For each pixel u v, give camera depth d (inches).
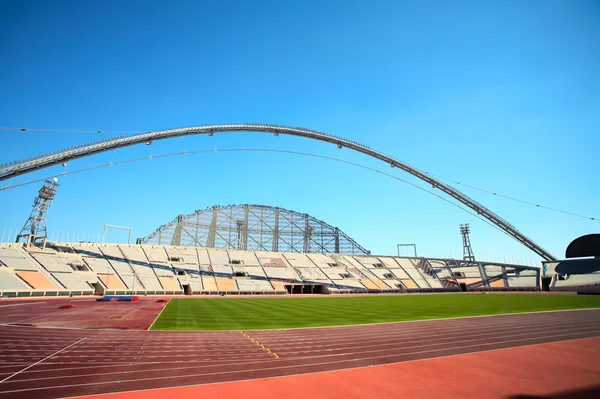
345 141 3203.7
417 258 4586.6
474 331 823.1
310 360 522.6
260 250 4084.6
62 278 2234.3
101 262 2682.1
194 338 716.7
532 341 689.0
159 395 365.4
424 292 3752.5
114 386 394.9
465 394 371.6
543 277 3754.9
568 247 3695.9
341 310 1461.6
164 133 2425.0
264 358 534.6
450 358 537.6
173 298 2252.7
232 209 4153.5
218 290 2898.6
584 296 2393.0
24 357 533.6
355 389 386.0
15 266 2096.5
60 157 2018.9
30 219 2532.0
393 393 374.0
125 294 2433.6
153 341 677.9
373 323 989.8
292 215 4451.3
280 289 3186.5
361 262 4217.5
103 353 564.7
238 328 880.3
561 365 492.4
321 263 3946.9
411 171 3548.2
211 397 359.6
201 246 3885.3
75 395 365.4
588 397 362.0
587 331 818.8
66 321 977.5
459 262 4515.3
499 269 4217.5
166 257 3159.5
